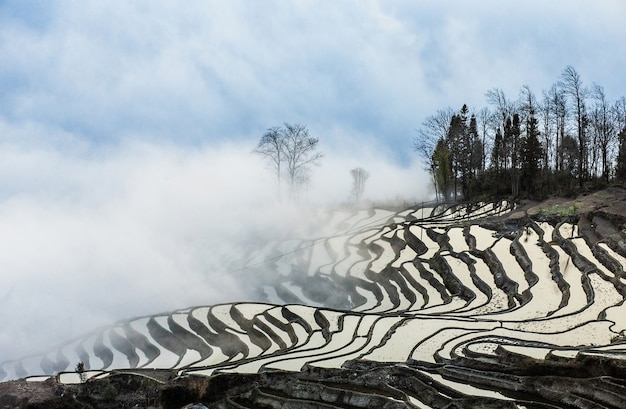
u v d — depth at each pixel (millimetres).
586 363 34594
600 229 68938
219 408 38406
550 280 59281
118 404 40906
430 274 69500
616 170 98312
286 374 40375
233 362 45969
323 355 44781
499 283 61781
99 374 47750
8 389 42906
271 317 61656
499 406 31656
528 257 66562
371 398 35000
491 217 89688
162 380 43625
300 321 58500
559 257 65000
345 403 35688
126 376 44094
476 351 40219
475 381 36031
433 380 36094
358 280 74875
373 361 40656
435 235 85188
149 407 40312
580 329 43812
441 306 57406
